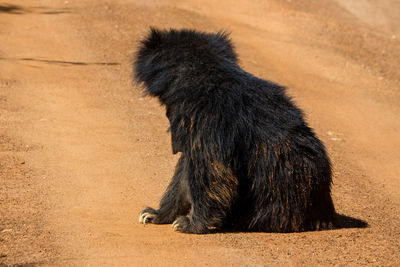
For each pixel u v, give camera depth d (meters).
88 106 46.03
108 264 18.86
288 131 22.31
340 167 38.75
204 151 21.05
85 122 41.84
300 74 70.25
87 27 73.75
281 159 22.06
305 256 20.30
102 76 55.19
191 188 21.88
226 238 21.97
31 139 36.62
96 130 40.19
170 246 20.83
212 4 100.38
